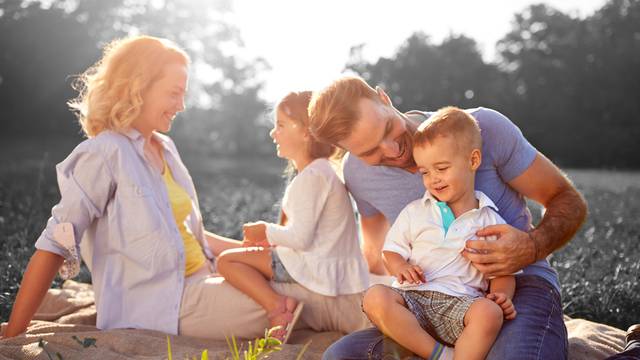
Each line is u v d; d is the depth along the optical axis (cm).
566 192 315
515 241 283
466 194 300
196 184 1468
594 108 4841
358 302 374
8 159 2183
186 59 395
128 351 327
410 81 5134
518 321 273
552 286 302
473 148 294
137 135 379
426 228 300
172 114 392
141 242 366
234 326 366
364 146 306
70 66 4272
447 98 5138
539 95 4975
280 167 3111
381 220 382
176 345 339
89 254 383
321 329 378
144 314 366
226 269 369
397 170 337
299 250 370
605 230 638
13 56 4225
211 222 748
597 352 325
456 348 270
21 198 784
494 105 5006
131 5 4528
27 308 346
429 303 287
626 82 4844
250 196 1052
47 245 350
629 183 1476
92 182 361
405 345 280
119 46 381
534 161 314
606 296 417
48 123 4306
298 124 377
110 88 376
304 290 370
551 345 268
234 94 4838
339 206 373
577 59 4931
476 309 271
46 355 311
